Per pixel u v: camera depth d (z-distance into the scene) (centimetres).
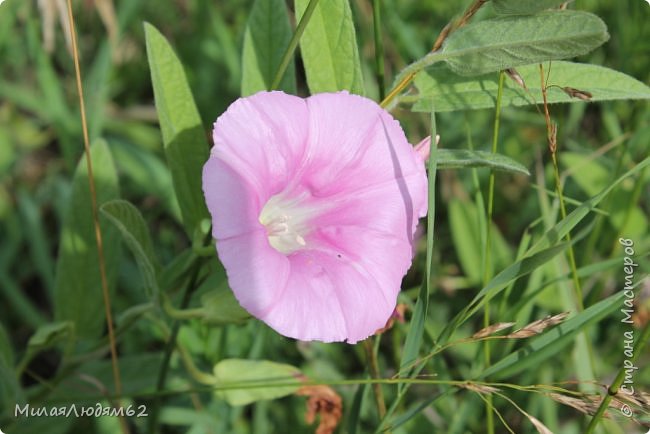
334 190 42
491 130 55
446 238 54
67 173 56
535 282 48
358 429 45
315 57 43
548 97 43
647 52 53
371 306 41
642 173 49
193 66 58
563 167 53
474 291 52
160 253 54
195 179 44
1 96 56
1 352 45
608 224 51
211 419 48
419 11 57
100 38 59
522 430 48
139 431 49
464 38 41
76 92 57
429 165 41
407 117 55
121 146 55
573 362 49
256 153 40
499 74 42
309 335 39
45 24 48
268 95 40
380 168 41
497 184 55
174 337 45
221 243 39
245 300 39
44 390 48
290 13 56
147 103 58
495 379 45
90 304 47
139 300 52
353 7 56
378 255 41
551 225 46
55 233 56
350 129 41
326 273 40
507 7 40
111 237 47
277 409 49
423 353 48
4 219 54
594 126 56
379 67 44
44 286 54
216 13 57
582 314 43
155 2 59
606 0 55
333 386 49
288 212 42
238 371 44
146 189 54
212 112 57
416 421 48
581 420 49
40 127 57
